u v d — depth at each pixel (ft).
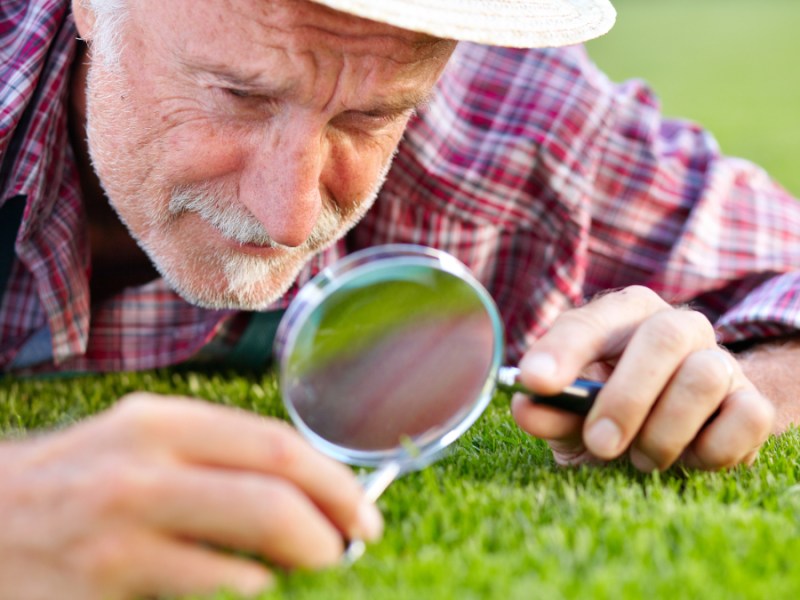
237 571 1.55
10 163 2.73
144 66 2.32
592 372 2.08
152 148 2.37
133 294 3.05
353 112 2.30
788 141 8.71
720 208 3.25
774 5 21.25
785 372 2.63
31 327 2.98
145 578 1.53
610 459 1.99
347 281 1.72
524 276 3.26
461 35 2.01
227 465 1.57
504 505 1.82
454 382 1.84
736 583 1.56
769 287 2.91
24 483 1.55
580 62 3.30
